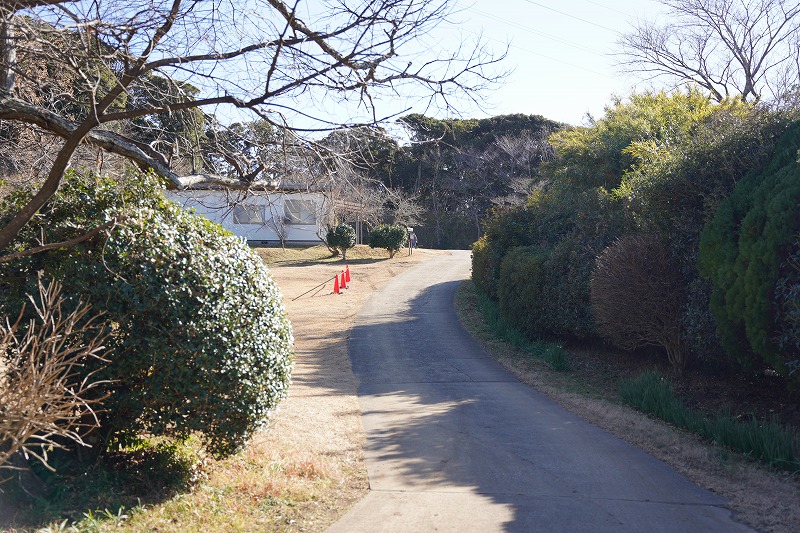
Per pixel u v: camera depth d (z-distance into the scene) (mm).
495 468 6988
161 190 6348
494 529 5254
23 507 4984
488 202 53188
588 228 15570
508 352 15711
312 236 41719
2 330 4289
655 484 6395
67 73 6266
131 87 6137
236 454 6730
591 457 7371
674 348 11766
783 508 5645
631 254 11586
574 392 11430
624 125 20172
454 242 54000
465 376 13203
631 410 9852
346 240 38344
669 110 20141
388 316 21625
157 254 5734
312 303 25094
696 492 6148
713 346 10414
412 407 10352
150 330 5617
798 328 8016
